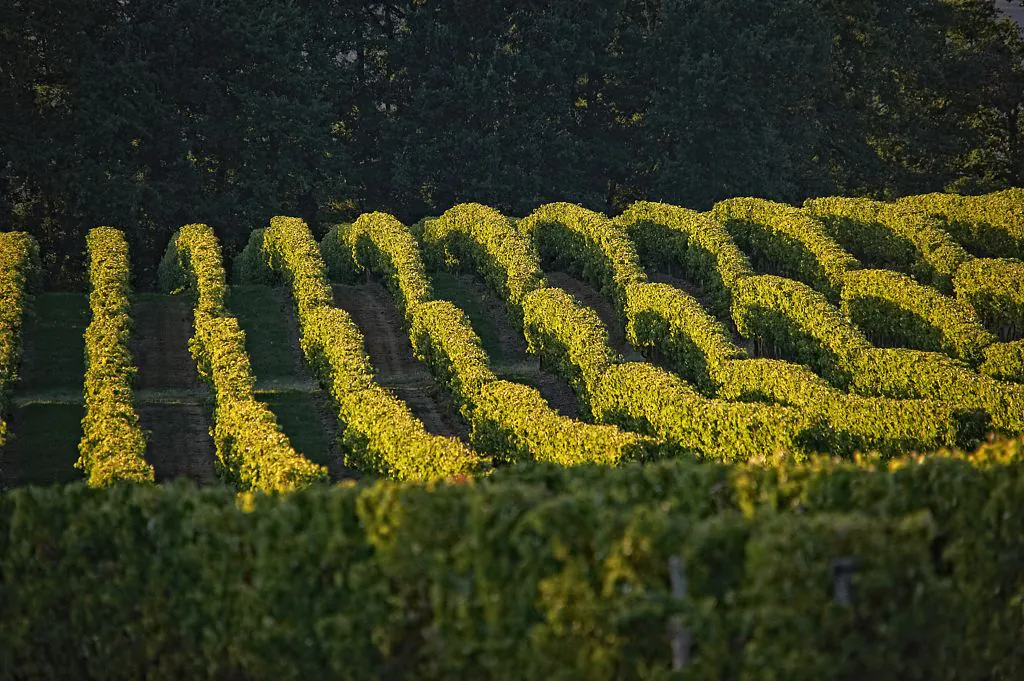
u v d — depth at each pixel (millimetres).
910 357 49438
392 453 39344
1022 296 63875
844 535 18250
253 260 83250
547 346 59969
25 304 61969
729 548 18406
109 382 46719
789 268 77312
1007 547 21078
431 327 58062
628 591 18438
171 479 44562
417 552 19688
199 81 94000
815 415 40781
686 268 78438
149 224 93938
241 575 21281
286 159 96812
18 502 23438
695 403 43875
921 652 19312
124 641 22922
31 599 23484
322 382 54969
